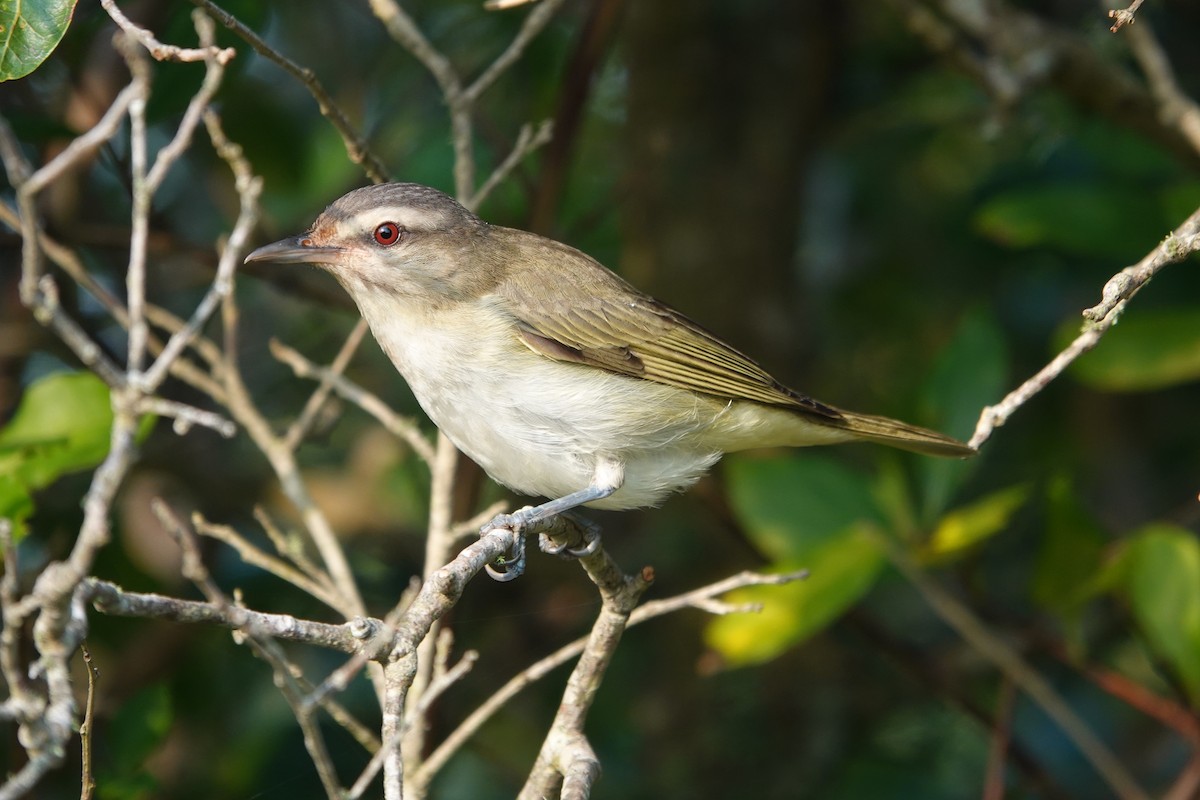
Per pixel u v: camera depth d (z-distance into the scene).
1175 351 10.45
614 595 7.18
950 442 9.89
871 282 14.67
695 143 13.85
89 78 11.49
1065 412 14.01
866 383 14.63
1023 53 11.63
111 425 8.88
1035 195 11.20
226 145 7.53
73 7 7.29
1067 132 13.52
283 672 5.80
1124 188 11.38
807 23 14.02
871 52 14.73
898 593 13.65
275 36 13.41
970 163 14.78
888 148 14.76
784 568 9.72
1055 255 13.80
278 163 12.45
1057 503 9.73
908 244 14.61
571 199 14.77
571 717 7.29
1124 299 7.00
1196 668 9.62
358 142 8.40
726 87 13.91
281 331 14.02
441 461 9.34
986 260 14.16
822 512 10.43
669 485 9.61
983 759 12.66
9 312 11.52
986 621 11.15
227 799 10.97
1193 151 11.88
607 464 9.26
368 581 12.84
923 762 12.70
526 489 9.45
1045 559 9.98
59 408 8.91
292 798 10.99
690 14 13.82
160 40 10.70
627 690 13.23
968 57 11.89
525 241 9.74
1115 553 9.92
